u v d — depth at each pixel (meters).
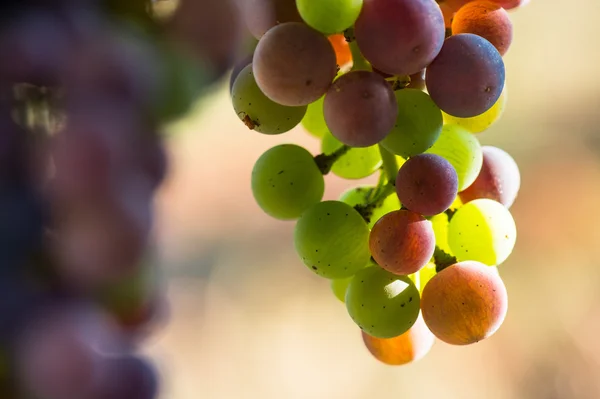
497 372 0.72
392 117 0.23
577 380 0.71
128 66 0.22
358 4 0.23
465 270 0.24
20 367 0.22
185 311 0.71
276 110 0.25
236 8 0.25
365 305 0.25
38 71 0.22
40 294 0.22
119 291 0.23
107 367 0.22
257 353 0.70
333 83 0.24
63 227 0.22
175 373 0.65
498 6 0.25
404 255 0.24
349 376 0.70
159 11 0.25
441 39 0.23
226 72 0.26
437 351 0.74
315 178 0.26
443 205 0.24
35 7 0.23
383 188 0.26
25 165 0.22
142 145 0.23
